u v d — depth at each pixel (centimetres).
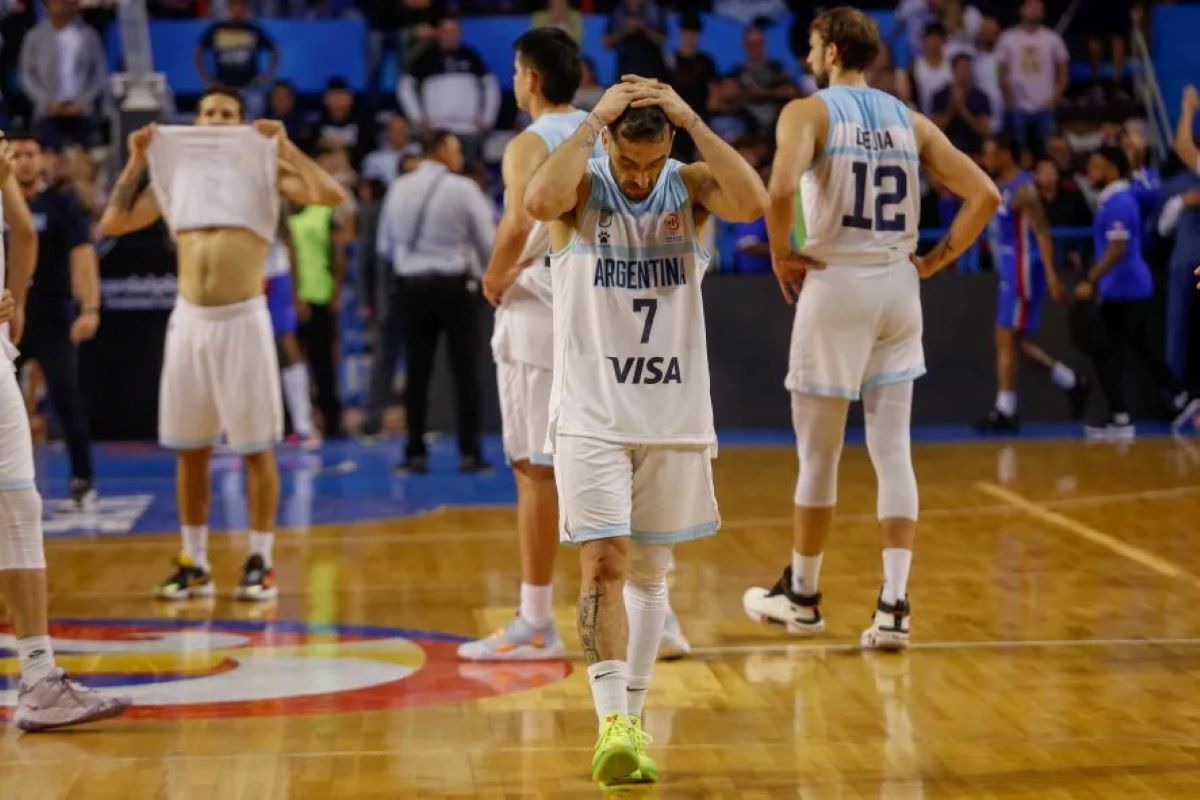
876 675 873
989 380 2047
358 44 2384
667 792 680
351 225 2055
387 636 992
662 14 2320
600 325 700
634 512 714
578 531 695
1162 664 891
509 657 921
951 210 2100
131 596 1127
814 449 938
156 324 1994
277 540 1338
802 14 2417
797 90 2244
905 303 911
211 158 1088
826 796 671
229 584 1165
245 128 1087
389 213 1825
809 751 736
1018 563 1188
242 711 816
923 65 2252
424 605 1084
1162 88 2389
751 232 2039
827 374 915
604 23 2389
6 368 787
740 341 2027
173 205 1094
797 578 965
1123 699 819
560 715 805
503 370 919
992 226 2119
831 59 928
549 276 901
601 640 692
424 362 1722
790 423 2038
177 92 2345
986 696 827
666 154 684
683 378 706
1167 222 2008
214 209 1085
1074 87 2405
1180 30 2397
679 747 745
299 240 1988
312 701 835
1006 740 748
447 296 1700
